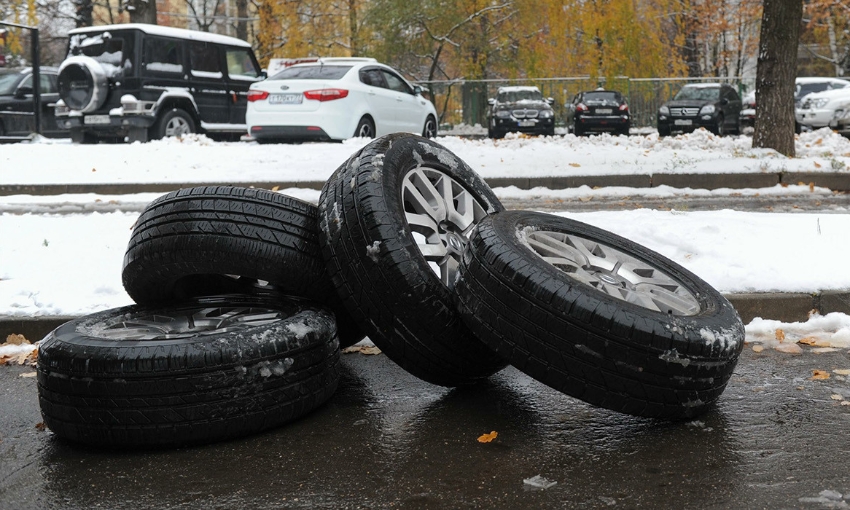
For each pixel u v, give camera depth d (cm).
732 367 382
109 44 1802
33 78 2014
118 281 607
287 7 3734
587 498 293
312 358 385
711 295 430
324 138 1631
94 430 351
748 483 305
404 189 446
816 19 4556
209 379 350
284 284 427
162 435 348
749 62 5944
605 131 2767
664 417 364
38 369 371
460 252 466
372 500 295
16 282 607
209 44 1931
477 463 328
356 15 3694
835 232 671
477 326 380
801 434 355
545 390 430
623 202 1056
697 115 2761
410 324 397
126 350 349
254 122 1644
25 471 334
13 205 1045
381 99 1727
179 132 1850
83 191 1151
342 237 407
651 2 4559
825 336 511
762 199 1080
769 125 1467
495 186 1184
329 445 352
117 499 303
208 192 423
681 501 290
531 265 367
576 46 3856
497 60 3728
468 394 424
